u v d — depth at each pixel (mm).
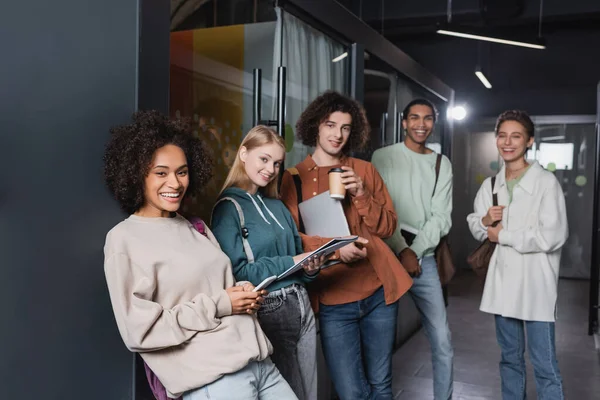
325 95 2314
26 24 1364
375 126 4094
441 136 6035
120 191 1468
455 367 4125
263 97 2609
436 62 8180
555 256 2707
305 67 2908
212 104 2488
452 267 3277
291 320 1910
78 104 1501
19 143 1353
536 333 2701
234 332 1466
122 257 1382
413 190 3213
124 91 1632
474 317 5766
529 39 5375
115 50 1602
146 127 1473
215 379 1425
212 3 2488
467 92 8141
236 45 2555
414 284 3109
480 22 6750
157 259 1418
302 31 2875
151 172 1461
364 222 2328
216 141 2506
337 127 2268
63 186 1469
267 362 1623
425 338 4910
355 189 2213
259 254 1855
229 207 1855
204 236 1584
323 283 2297
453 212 8648
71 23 1474
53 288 1448
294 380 1950
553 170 8242
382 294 2367
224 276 1559
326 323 2330
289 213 2090
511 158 2846
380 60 4035
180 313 1389
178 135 1523
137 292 1364
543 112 7992
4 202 1320
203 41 2451
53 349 1452
